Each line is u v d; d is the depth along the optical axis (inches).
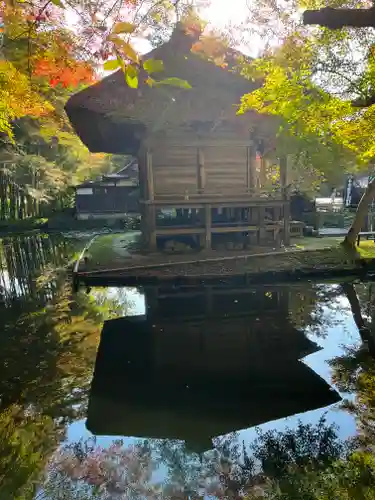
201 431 156.9
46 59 120.5
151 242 510.0
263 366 220.8
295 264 428.5
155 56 409.4
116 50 58.5
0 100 214.7
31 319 315.3
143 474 134.0
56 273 492.7
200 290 389.1
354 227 516.7
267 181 674.2
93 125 492.1
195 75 427.2
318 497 121.1
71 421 169.5
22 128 949.8
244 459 141.7
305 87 378.6
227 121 487.2
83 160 1365.7
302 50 362.6
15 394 194.4
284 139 497.4
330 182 923.4
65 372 217.9
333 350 241.3
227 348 248.4
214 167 525.7
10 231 1064.2
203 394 190.1
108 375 213.3
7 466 141.6
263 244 544.1
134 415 172.2
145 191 539.2
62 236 907.4
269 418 167.6
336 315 310.2
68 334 279.7
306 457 140.5
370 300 347.9
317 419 165.0
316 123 421.1
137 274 402.3
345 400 180.1
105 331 285.6
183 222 676.7
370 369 212.5
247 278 401.4
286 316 309.1
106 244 639.8
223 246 530.9
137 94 442.6
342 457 140.0
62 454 146.8
